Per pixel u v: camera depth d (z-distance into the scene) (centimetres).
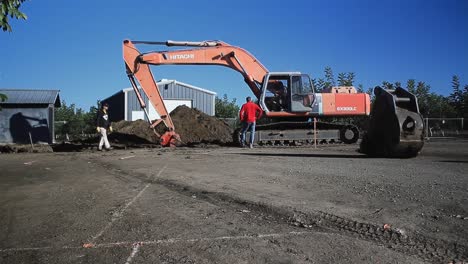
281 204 567
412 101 1129
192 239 440
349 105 1867
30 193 725
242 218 518
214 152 1461
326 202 573
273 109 1877
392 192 629
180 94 3797
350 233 449
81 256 404
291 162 1063
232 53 1884
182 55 1847
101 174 943
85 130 3484
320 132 1891
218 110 4331
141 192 702
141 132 2244
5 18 644
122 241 442
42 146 1847
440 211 509
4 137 2327
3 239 462
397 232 435
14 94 2373
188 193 684
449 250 388
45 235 473
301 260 373
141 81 1812
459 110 2867
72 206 612
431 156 1223
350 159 1117
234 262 373
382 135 1158
